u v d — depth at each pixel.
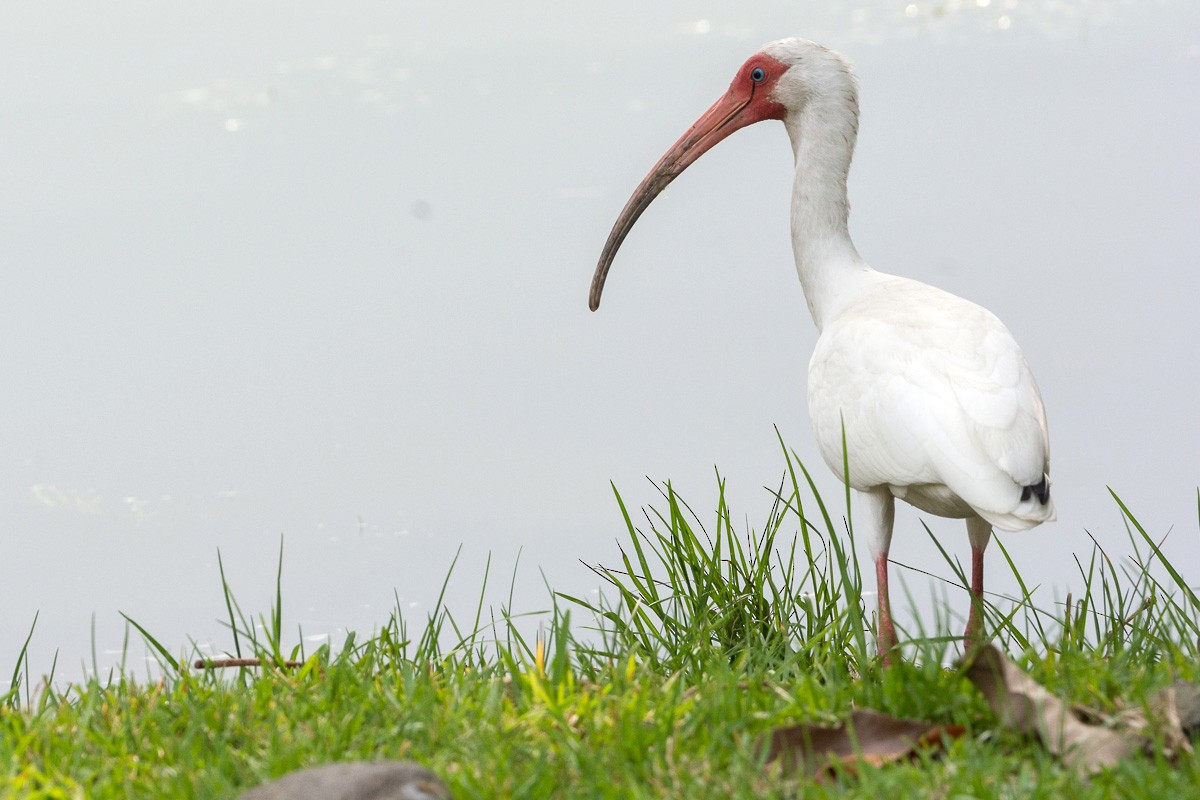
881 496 10.65
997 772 7.05
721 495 10.48
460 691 8.59
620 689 8.47
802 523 9.98
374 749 7.82
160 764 7.77
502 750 7.55
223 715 8.17
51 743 7.94
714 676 8.66
